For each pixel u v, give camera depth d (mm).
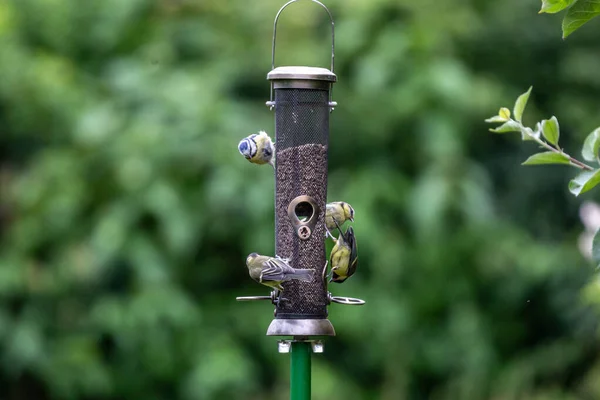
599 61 15047
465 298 14172
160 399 14148
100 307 13477
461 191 13453
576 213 15164
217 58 13977
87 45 14547
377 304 13727
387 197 13719
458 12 13844
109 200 13672
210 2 14172
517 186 15320
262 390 14367
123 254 13297
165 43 13953
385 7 13516
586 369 13750
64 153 13625
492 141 15414
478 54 15023
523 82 15195
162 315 13430
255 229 13500
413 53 13539
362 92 13445
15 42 13875
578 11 4707
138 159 13219
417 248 13945
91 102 13844
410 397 14273
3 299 13625
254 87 14203
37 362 13555
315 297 6582
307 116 6922
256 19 13969
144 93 13594
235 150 13273
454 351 14117
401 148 14055
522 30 14992
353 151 14148
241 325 14289
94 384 13750
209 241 14070
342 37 13500
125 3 14273
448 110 13516
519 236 14547
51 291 13547
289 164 6898
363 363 14500
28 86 13477
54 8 14289
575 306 14000
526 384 13805
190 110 13328
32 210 13594
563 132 15172
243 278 14539
